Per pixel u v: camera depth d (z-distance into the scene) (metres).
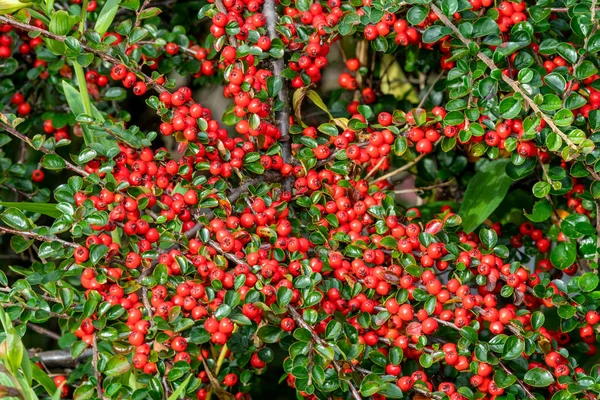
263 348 0.70
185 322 0.64
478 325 0.67
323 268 0.69
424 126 0.70
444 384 0.66
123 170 0.68
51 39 0.70
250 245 0.67
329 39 0.72
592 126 0.69
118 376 0.67
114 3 0.72
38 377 0.67
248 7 0.72
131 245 0.67
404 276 0.67
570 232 0.70
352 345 0.66
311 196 0.71
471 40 0.69
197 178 0.69
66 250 0.68
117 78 0.70
